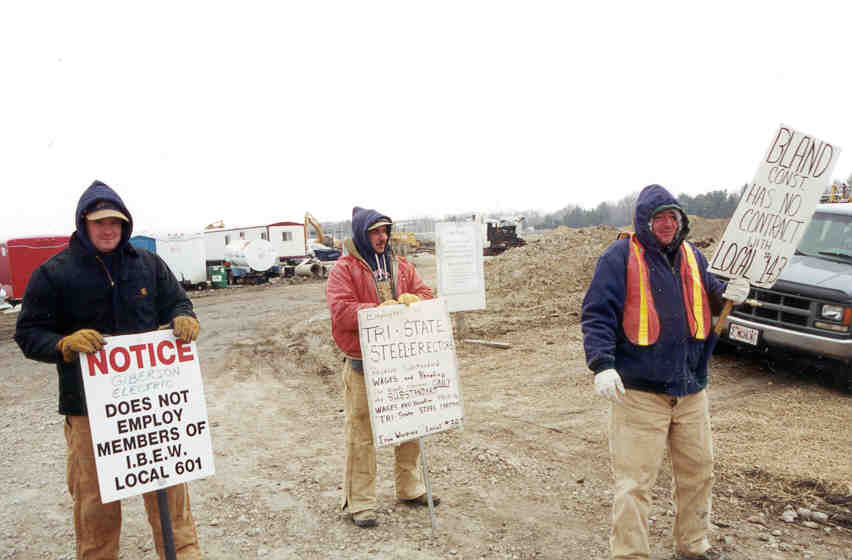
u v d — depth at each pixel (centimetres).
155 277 293
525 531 357
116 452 265
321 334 1216
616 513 290
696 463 298
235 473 469
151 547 358
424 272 3033
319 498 415
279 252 3944
